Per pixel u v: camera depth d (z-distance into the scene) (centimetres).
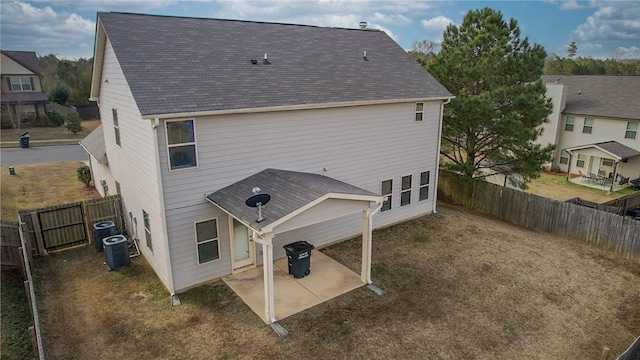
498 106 1725
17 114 3606
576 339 911
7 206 1625
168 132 941
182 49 1148
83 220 1319
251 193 1012
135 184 1165
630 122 2419
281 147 1151
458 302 1036
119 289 1059
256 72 1186
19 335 898
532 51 1705
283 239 1234
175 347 845
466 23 1883
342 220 1373
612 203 1795
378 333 902
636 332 943
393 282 1123
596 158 2569
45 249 1262
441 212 1727
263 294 1039
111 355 820
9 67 3756
